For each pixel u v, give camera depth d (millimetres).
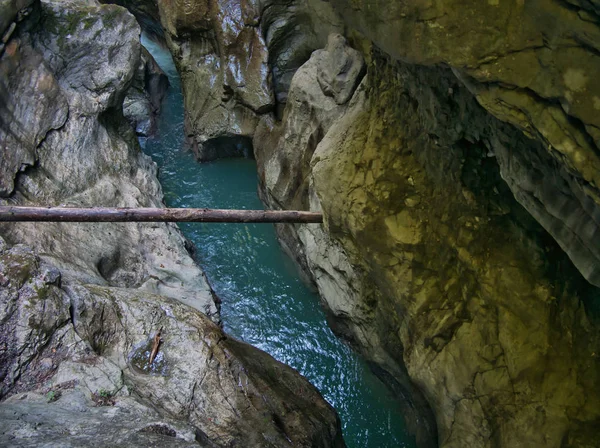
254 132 10656
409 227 6363
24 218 6617
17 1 8109
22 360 5656
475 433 5621
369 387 8117
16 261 6113
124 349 6395
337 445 6742
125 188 9242
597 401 5016
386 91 6672
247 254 9891
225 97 10664
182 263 8773
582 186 3643
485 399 5578
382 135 6750
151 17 13812
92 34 9148
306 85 8781
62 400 5379
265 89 10328
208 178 11180
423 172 6391
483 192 5809
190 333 6699
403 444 7523
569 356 5207
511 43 3631
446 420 5945
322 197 7102
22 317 5797
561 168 3932
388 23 4336
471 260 5777
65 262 7441
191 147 11633
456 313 5965
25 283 5996
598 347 5062
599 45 3199
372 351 7715
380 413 7855
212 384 6277
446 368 5898
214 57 10852
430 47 4105
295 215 7234
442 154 5988
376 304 7430
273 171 9594
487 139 5184
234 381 6410
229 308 9109
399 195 6465
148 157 10820
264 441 5832
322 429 6469
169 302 7117
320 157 7293
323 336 8703
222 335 7004
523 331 5430
